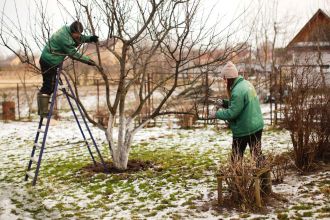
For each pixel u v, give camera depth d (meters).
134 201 6.31
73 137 13.80
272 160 6.30
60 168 9.01
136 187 7.11
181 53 7.60
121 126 8.40
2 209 6.27
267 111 17.97
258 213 5.23
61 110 22.61
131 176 7.90
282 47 26.66
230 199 5.70
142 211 5.76
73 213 5.90
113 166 8.67
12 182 8.02
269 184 5.79
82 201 6.50
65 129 15.87
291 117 7.34
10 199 6.82
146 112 15.91
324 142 7.60
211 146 10.73
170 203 6.02
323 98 7.64
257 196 5.39
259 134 6.07
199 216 5.30
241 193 5.47
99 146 11.83
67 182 7.78
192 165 8.51
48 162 9.80
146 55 8.99
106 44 7.75
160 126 15.29
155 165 8.82
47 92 7.95
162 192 6.68
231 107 5.87
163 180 7.45
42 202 6.57
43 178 8.20
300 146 7.12
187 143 11.48
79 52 7.75
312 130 7.28
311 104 7.44
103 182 7.61
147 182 7.37
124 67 8.10
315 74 8.20
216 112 6.07
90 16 7.83
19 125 17.56
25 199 6.80
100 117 16.72
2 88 33.03
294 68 9.26
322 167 7.24
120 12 7.75
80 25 7.48
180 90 20.72
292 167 7.36
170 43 7.98
